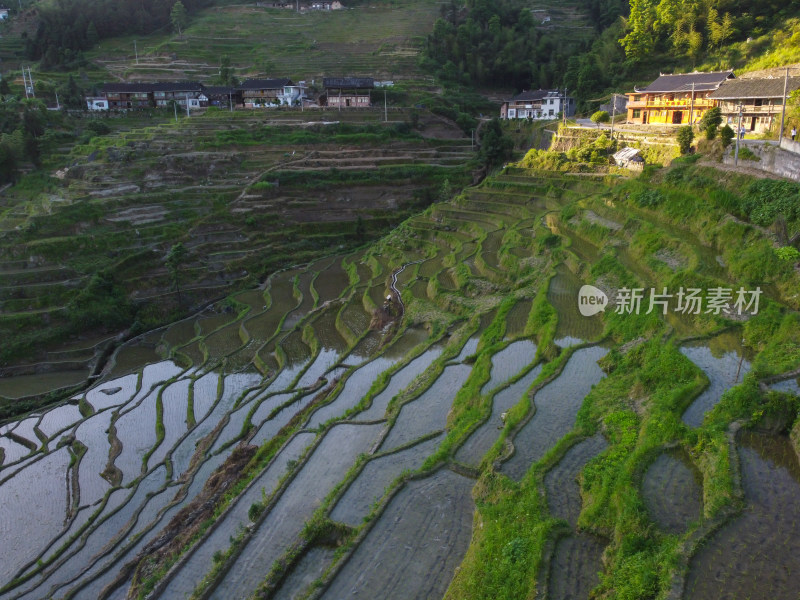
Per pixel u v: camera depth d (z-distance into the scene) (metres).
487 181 70.88
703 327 28.94
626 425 22.34
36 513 32.81
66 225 64.62
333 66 121.12
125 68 119.62
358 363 40.75
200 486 31.47
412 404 30.70
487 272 47.66
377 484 23.75
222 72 110.94
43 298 56.06
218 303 61.88
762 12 81.38
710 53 81.12
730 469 17.97
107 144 84.50
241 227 73.50
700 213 38.50
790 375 22.23
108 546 28.92
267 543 21.89
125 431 39.44
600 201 49.84
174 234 68.88
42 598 26.45
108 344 53.91
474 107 107.06
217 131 88.50
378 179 82.75
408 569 18.80
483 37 124.12
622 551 15.97
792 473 18.16
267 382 41.28
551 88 111.69
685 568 14.62
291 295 61.03
